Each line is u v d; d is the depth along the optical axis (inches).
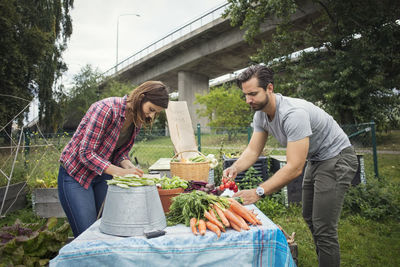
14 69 506.9
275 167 199.8
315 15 626.2
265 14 536.4
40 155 246.1
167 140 321.1
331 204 80.3
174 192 73.4
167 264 53.1
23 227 87.7
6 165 220.5
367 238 139.1
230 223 58.6
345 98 487.5
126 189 57.0
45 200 167.9
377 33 467.2
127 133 88.0
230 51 944.9
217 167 207.9
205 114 881.5
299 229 149.5
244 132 310.7
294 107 74.5
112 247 52.4
